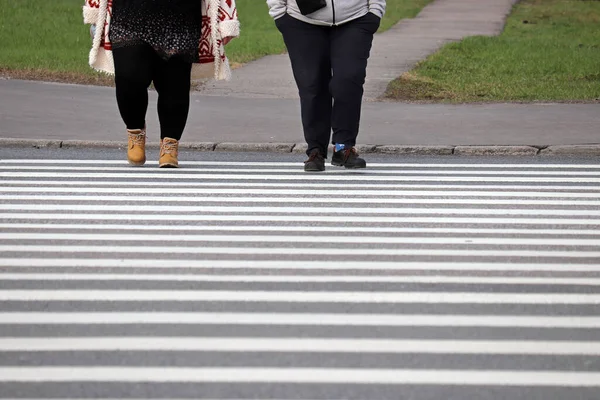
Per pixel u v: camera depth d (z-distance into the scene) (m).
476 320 12.02
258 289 13.12
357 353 10.90
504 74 42.84
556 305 12.65
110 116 29.06
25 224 16.61
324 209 17.94
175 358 10.70
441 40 59.56
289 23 21.30
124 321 11.84
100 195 18.92
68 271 13.90
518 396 9.87
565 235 16.33
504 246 15.53
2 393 9.80
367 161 23.45
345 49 21.16
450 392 9.93
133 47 21.25
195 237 15.84
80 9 68.12
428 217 17.45
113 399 9.68
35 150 24.58
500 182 20.81
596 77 42.00
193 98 33.06
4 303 12.48
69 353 10.83
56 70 38.50
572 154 25.05
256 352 10.88
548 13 89.88
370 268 14.16
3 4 66.50
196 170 21.81
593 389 10.06
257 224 16.75
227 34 21.47
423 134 26.77
